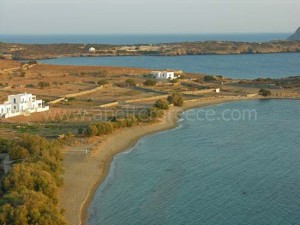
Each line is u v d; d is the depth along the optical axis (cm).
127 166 8644
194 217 6366
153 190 7394
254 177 8019
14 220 5222
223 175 8150
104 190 7350
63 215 6309
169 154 9506
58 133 10338
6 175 6675
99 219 6281
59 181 7238
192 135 11162
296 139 10788
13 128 10762
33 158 7506
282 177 8012
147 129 11519
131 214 6462
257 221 6225
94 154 9112
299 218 6303
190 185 7625
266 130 11738
